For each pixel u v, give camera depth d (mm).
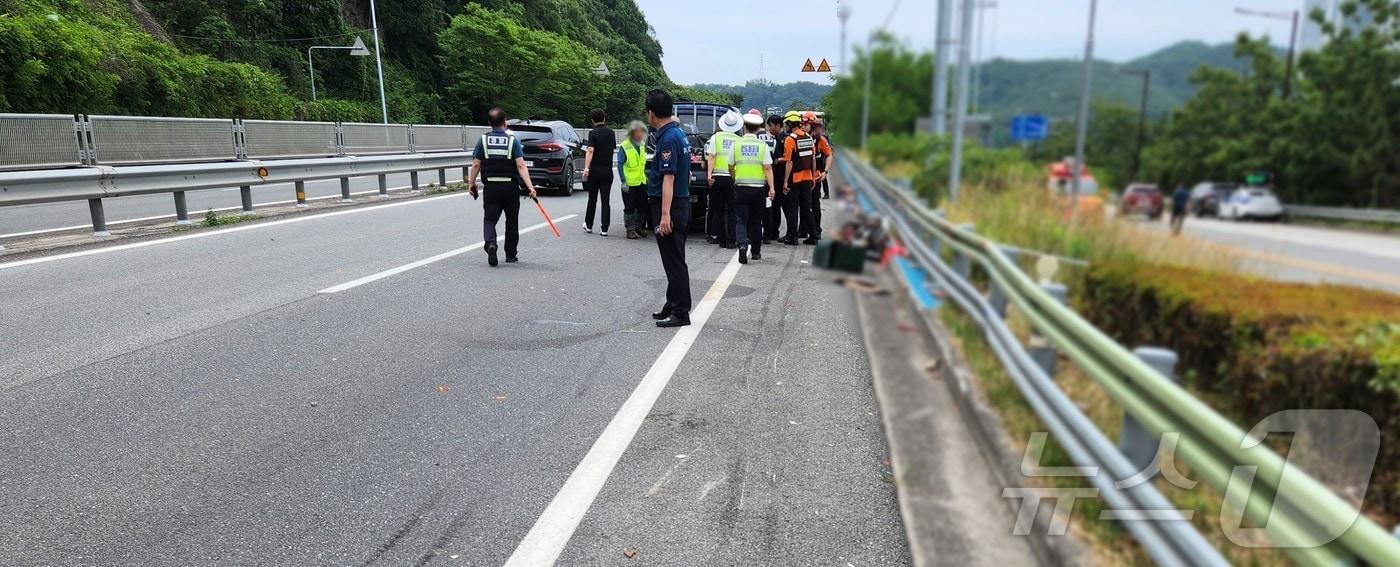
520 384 4250
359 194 14633
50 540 2643
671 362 4684
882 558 2615
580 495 3020
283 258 7742
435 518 2842
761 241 9195
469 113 52188
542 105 54375
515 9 60344
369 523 2801
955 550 1118
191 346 4766
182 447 3367
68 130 10734
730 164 9172
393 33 49875
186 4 34688
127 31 26188
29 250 7844
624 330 5406
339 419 3713
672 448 3457
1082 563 988
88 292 6121
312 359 4586
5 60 18922
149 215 10844
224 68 28953
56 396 3902
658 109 5352
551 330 5359
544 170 15133
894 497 3023
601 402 4000
